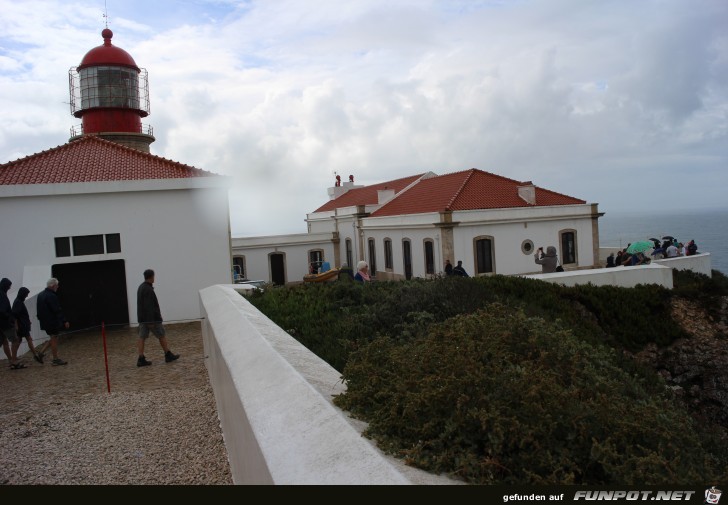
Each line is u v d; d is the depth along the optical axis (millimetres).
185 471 5168
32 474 5285
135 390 8367
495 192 31812
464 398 2668
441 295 7773
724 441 5082
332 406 2879
